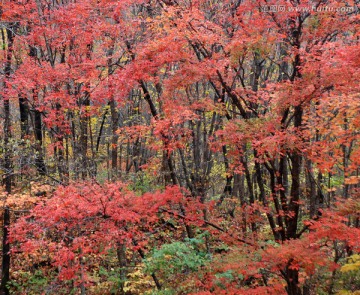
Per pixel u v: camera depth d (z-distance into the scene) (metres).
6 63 11.76
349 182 6.11
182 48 8.02
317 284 8.16
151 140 10.36
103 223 6.58
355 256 5.68
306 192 12.73
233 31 9.16
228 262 6.45
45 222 6.46
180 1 9.11
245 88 8.74
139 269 10.61
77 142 13.20
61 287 11.28
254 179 17.30
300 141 6.95
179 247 7.79
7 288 11.43
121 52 10.07
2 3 10.49
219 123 13.00
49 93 10.70
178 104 8.55
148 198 7.20
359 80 5.84
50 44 11.58
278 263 5.64
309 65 6.27
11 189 11.27
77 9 10.12
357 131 6.58
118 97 8.84
